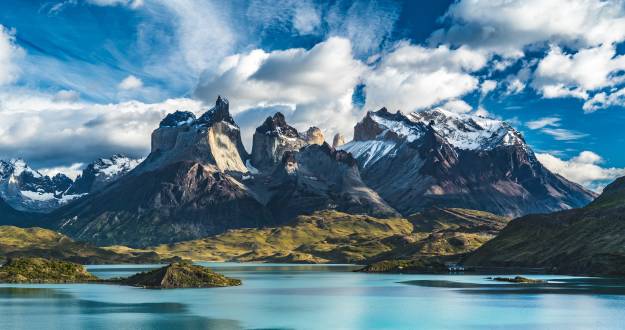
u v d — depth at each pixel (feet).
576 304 634.43
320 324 518.37
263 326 506.48
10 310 598.34
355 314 574.56
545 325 504.84
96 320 534.37
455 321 529.04
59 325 507.30
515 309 600.80
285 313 585.63
